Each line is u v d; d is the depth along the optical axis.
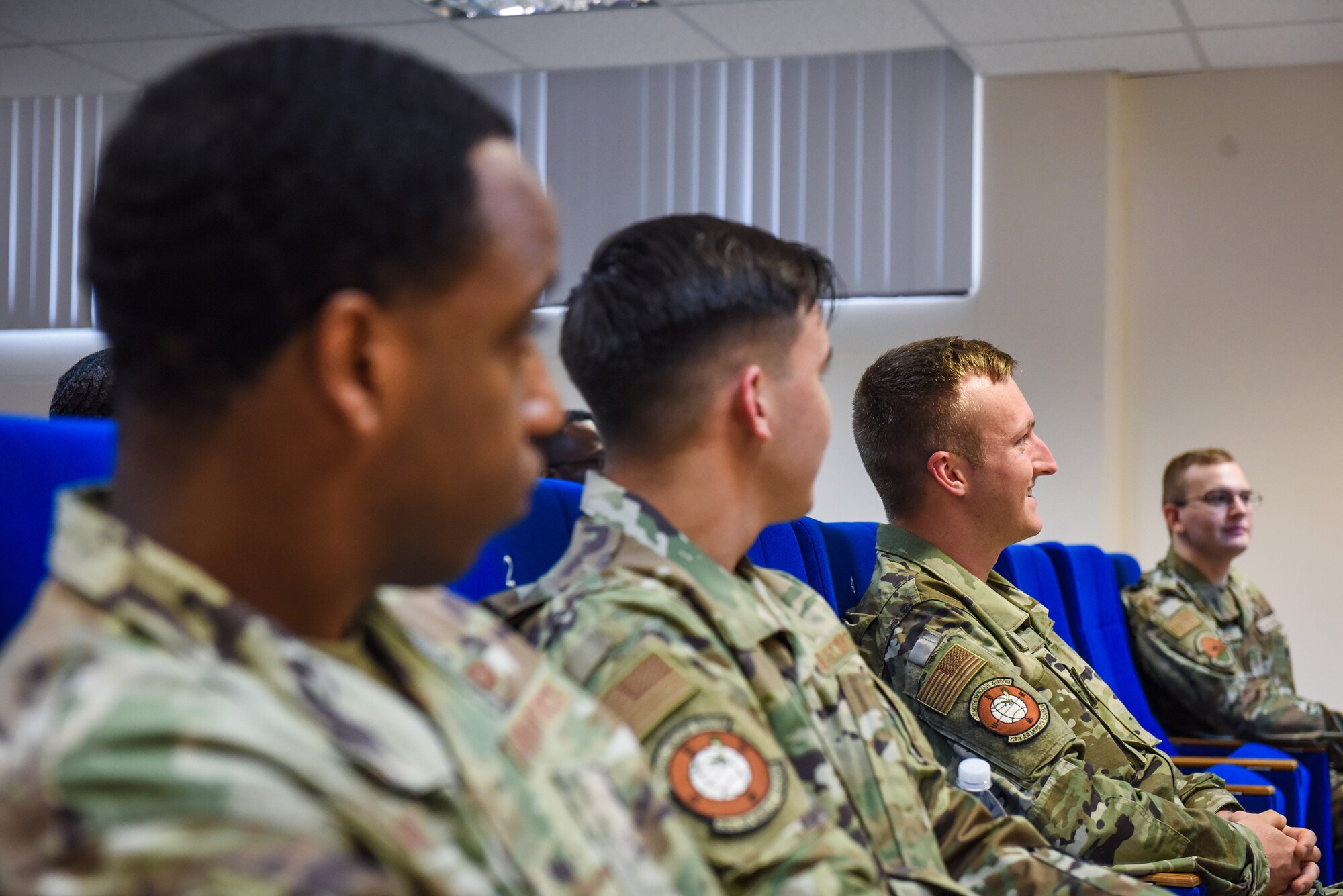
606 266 0.96
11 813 0.32
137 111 0.40
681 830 0.63
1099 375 4.54
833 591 1.64
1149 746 1.60
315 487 0.42
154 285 0.38
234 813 0.33
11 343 5.50
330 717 0.41
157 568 0.40
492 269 0.44
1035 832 1.02
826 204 4.77
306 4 4.20
